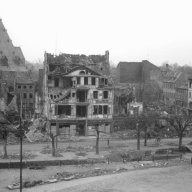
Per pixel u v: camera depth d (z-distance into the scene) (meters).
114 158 72.50
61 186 55.97
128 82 140.88
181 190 55.16
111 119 97.06
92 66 100.81
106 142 88.69
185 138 97.06
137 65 143.12
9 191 53.22
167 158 75.06
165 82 144.25
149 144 87.56
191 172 64.75
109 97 97.19
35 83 124.25
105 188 55.53
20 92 120.19
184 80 137.75
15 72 126.94
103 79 97.62
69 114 94.56
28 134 88.31
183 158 75.56
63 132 94.06
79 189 54.78
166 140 93.44
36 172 63.38
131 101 111.06
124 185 57.12
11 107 104.69
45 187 55.34
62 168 66.25
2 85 111.06
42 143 86.00
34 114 108.44
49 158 70.75
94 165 68.75
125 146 84.56
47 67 95.50
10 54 133.25
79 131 95.38
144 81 141.88
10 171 63.75
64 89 94.94
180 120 90.75
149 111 104.56
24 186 55.12
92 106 95.69
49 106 92.94
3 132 73.88
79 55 103.75
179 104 128.12
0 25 134.12
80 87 94.50
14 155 71.94
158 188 55.88
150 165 69.25
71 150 78.62
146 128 88.12
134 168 67.00
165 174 63.31
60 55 101.94
